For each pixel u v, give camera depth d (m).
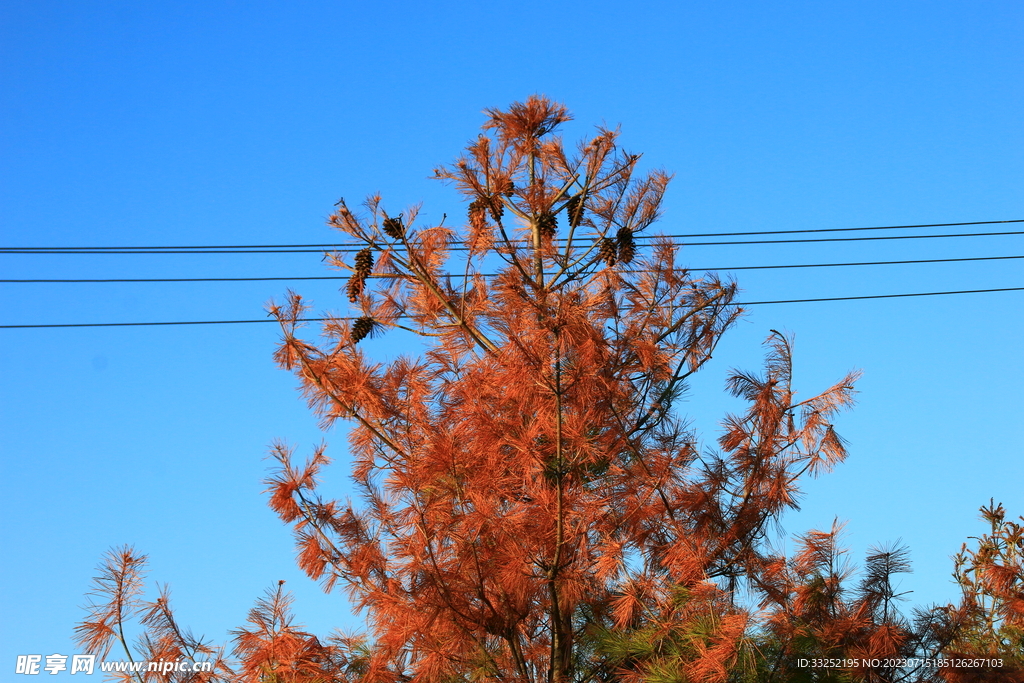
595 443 6.90
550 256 8.07
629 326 8.02
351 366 7.16
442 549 6.72
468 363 7.89
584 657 7.14
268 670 6.73
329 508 7.17
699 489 6.86
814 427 6.93
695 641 6.00
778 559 6.45
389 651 6.74
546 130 8.21
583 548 6.56
